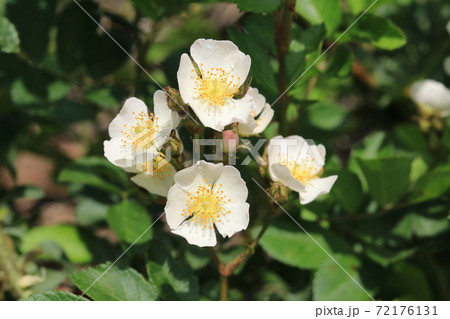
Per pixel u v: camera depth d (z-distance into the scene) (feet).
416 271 0.87
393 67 1.22
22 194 1.01
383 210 0.89
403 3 1.22
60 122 1.12
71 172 0.84
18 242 0.92
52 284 0.89
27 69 0.94
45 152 1.17
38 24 0.93
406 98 1.15
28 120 1.07
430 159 1.01
